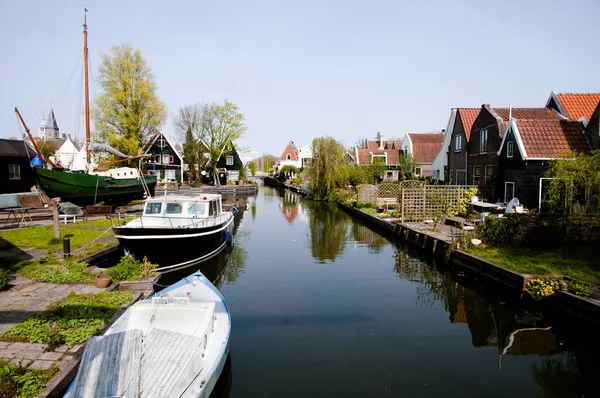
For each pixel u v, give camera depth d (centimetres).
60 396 580
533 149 1894
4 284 977
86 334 718
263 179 10281
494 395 671
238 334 898
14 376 573
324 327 939
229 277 1361
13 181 2911
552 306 974
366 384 699
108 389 522
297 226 2530
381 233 2258
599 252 1284
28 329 734
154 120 3944
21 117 2188
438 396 665
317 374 730
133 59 3806
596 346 839
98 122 3766
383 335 898
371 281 1312
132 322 724
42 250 1378
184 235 1393
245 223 2667
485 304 1095
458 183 2934
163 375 555
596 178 1342
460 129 2908
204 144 5284
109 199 2606
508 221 1410
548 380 719
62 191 2277
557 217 1405
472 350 830
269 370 742
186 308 734
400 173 4022
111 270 1147
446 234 1662
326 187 4141
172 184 4694
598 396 670
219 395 662
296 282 1302
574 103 2384
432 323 968
